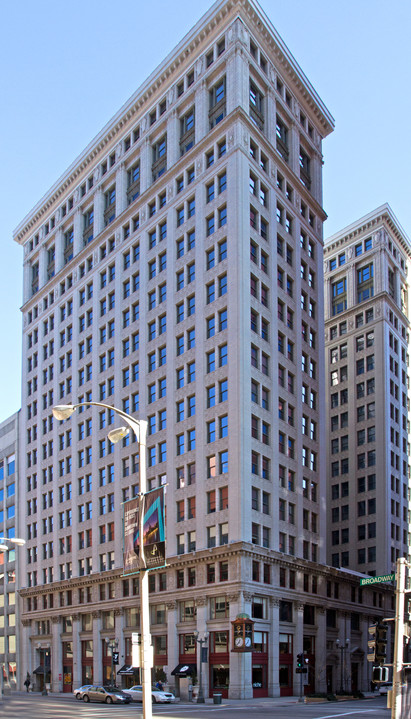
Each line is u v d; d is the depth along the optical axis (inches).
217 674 2188.7
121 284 3107.8
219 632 2217.0
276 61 2972.4
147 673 783.7
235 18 2716.5
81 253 3462.1
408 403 4074.8
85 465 3164.4
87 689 2100.1
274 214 2746.1
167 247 2832.2
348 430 3882.9
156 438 2699.3
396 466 3774.6
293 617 2449.6
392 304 4020.7
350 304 4092.0
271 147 2778.1
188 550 2421.3
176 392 2630.4
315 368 2945.4
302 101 3193.9
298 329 2819.9
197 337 2561.5
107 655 2773.1
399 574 570.6
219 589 2231.8
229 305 2443.4
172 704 1961.1
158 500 840.9
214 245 2576.3
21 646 3412.9
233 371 2370.8
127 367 2977.4
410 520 3821.4
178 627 2389.3
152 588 2576.3
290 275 2829.7
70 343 3472.0
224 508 2316.7
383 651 605.0
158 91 3093.0
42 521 3459.6
